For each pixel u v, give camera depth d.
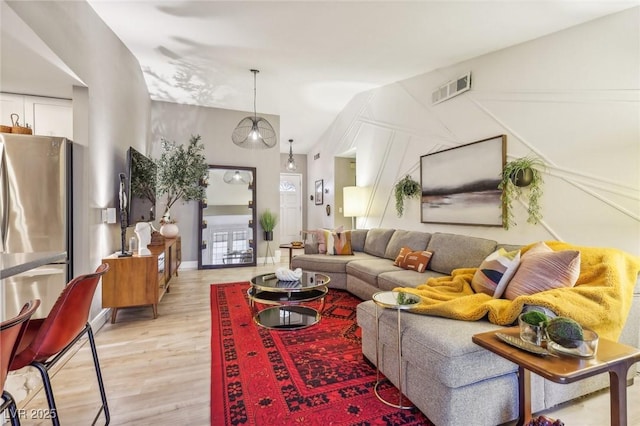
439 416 1.45
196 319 3.04
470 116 3.17
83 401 1.74
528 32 2.49
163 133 5.42
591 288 1.65
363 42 3.00
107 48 3.03
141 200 3.78
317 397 1.76
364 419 1.58
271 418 1.59
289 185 8.55
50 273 2.46
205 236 5.59
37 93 2.74
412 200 4.04
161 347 2.42
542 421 1.40
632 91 2.02
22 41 1.96
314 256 4.28
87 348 2.40
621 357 1.17
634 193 2.02
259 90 4.89
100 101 2.90
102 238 3.00
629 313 1.78
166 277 3.71
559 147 2.40
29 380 1.94
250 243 5.87
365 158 5.11
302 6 2.46
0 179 2.34
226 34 3.02
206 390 1.85
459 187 3.28
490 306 1.71
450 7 2.28
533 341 1.26
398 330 1.72
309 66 3.76
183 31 3.04
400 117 4.24
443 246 3.17
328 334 2.65
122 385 1.90
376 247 4.25
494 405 1.47
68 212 2.58
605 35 2.14
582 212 2.27
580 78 2.28
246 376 1.98
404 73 3.83
